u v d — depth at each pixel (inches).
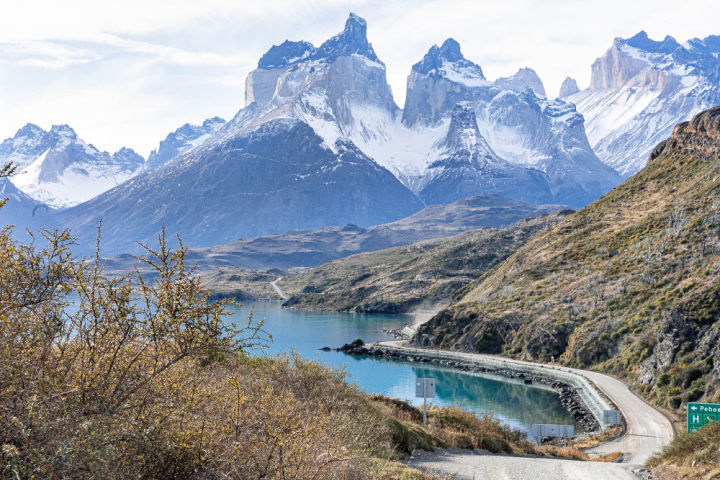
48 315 213.9
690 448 871.7
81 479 188.5
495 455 927.0
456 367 4077.3
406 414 1017.5
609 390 2677.2
